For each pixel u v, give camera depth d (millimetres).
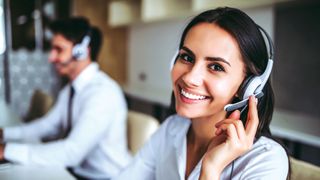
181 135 947
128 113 1692
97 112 1442
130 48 4297
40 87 4086
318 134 1694
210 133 836
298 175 841
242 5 2252
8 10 3932
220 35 705
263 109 800
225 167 766
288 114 2238
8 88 3971
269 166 725
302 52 2178
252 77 736
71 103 1676
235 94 747
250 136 714
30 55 4016
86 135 1380
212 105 747
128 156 1591
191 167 887
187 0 2871
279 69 2363
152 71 3836
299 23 2184
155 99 2883
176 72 772
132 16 3992
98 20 4145
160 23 3576
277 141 811
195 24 739
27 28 4059
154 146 1037
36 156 1210
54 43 1601
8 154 1192
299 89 2221
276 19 2361
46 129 1822
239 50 708
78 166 1608
